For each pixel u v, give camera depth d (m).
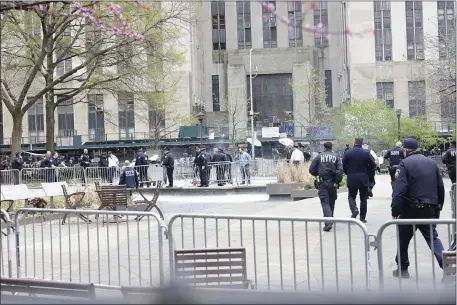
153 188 27.78
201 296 4.12
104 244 11.56
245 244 11.48
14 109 31.08
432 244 6.84
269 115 82.25
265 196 25.78
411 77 67.31
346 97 67.12
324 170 13.14
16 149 31.23
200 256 7.11
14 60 34.66
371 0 61.56
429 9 67.38
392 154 21.39
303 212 17.30
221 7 83.25
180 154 63.66
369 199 20.28
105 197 15.90
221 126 68.94
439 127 63.66
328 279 8.48
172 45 49.75
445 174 35.25
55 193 18.30
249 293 4.20
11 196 16.83
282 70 81.38
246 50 82.50
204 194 27.09
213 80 84.00
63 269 9.74
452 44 37.06
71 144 67.62
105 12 18.30
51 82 32.16
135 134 69.25
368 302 3.75
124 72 32.19
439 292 3.78
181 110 65.69
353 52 67.81
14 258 10.47
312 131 63.00
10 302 5.58
